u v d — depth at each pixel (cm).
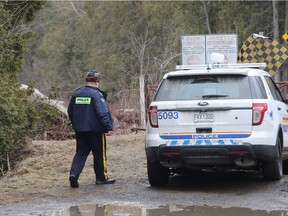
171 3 8662
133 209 1593
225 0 7456
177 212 1546
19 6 2881
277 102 1934
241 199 1692
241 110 1752
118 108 3928
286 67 6284
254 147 1741
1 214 1562
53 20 12169
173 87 1833
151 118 1817
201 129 1767
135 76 4088
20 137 2558
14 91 2394
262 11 7362
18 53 2748
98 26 10644
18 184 2038
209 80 1817
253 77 1814
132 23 9944
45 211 1592
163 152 1789
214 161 1775
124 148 2792
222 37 3500
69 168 2333
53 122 3328
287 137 2020
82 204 1678
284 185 1869
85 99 1936
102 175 2000
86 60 11000
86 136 1961
